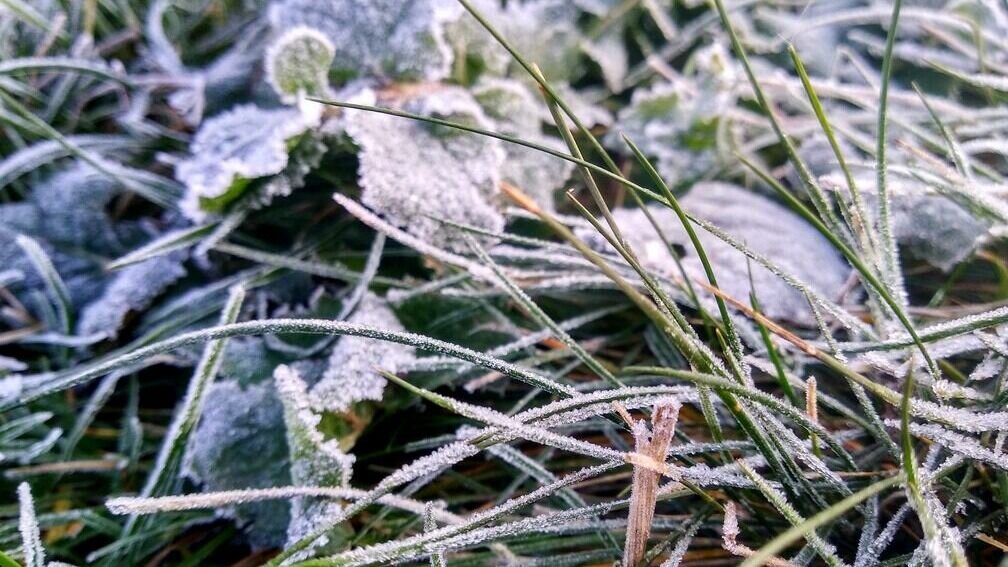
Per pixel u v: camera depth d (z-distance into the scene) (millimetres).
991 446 252
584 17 331
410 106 299
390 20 301
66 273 307
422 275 302
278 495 254
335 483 264
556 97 249
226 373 282
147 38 334
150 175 309
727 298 249
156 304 304
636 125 323
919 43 336
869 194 296
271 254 297
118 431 293
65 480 284
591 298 303
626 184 250
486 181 295
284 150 284
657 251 293
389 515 274
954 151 285
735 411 243
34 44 327
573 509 248
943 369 273
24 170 305
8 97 300
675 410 237
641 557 245
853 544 255
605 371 263
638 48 343
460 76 309
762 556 202
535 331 297
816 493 247
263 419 279
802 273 293
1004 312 246
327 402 272
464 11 300
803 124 324
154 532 267
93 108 331
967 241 290
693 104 318
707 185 316
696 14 342
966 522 248
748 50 339
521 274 292
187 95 317
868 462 258
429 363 279
